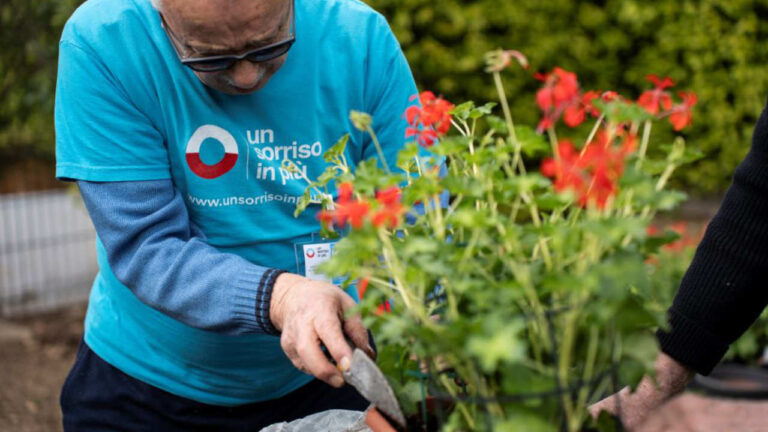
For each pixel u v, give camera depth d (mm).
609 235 819
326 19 1474
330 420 1314
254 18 1197
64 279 5164
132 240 1377
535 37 5105
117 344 1635
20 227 6066
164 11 1224
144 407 1646
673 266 3553
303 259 1545
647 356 887
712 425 2801
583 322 903
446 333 865
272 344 1580
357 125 1099
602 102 961
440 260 906
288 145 1479
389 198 909
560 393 858
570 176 861
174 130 1425
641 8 5281
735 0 5348
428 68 4969
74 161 1374
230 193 1479
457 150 1003
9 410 3537
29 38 4902
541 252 999
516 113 5121
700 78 5426
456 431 953
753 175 1231
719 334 1280
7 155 7008
